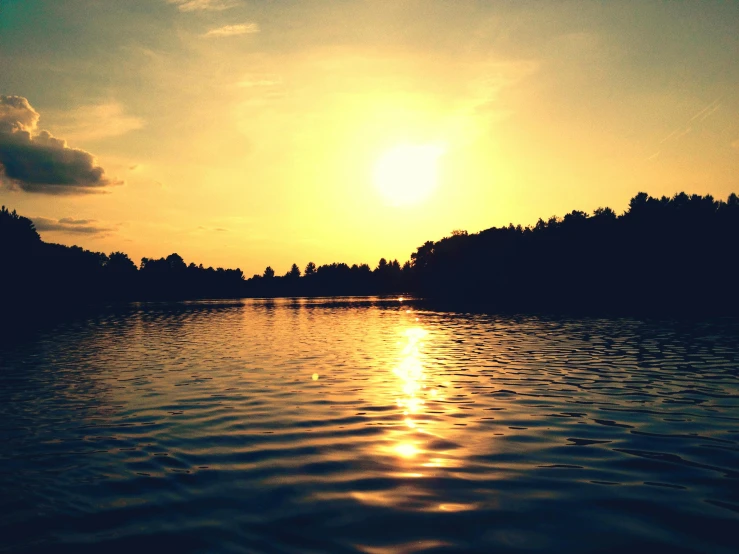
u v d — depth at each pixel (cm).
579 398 1587
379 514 767
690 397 1578
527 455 1043
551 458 1023
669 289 10531
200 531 716
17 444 1155
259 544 675
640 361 2364
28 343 3656
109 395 1711
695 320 5097
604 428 1238
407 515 763
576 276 11869
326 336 4053
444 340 3547
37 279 12581
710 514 754
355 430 1252
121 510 791
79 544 681
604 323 4869
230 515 768
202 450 1097
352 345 3325
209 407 1523
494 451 1071
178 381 1978
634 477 911
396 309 9125
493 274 13825
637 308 7712
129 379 2034
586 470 951
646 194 13162
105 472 963
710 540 675
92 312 9444
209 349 3158
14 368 2369
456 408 1480
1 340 3922
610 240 11775
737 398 1557
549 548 660
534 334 3853
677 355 2553
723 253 10112
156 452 1087
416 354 2783
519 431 1223
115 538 697
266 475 939
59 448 1121
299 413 1439
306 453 1070
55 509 796
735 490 843
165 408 1514
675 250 10644
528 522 736
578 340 3375
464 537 691
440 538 689
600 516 753
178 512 781
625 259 11156
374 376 2067
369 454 1060
